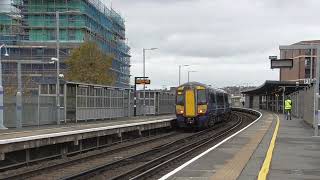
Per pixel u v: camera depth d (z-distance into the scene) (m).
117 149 25.06
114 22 102.38
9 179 14.94
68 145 23.52
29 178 15.41
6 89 67.19
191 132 40.06
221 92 51.34
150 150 24.03
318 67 27.67
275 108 74.50
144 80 67.75
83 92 47.16
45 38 86.00
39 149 21.02
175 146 27.20
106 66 70.44
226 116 58.03
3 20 83.69
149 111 69.69
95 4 92.44
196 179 12.58
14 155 19.12
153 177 14.66
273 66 33.19
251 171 13.83
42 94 44.56
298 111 51.28
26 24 86.06
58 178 15.32
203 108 40.78
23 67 83.06
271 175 13.02
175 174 13.52
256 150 19.67
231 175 13.15
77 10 84.94
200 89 40.88
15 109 38.44
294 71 111.69
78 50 69.69
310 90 36.06
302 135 27.56
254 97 108.06
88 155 22.19
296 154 18.25
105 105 53.25
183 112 40.94
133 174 15.56
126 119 51.38
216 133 35.31
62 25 85.56
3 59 80.56
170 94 80.50
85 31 85.56
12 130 31.64
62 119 44.41
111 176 15.62
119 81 99.44
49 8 86.25
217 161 16.39
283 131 30.84
